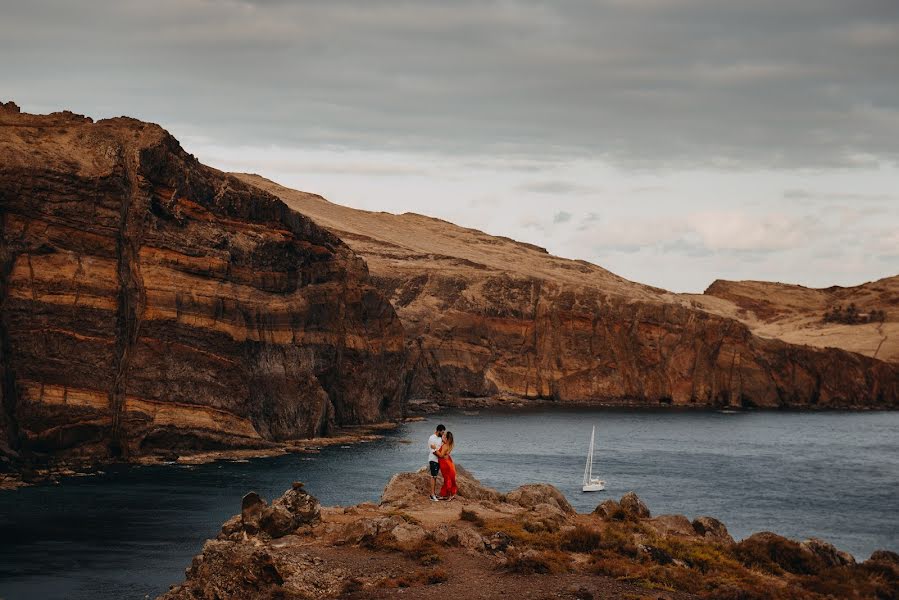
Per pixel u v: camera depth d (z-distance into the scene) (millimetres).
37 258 108125
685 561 33094
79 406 105750
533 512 37375
